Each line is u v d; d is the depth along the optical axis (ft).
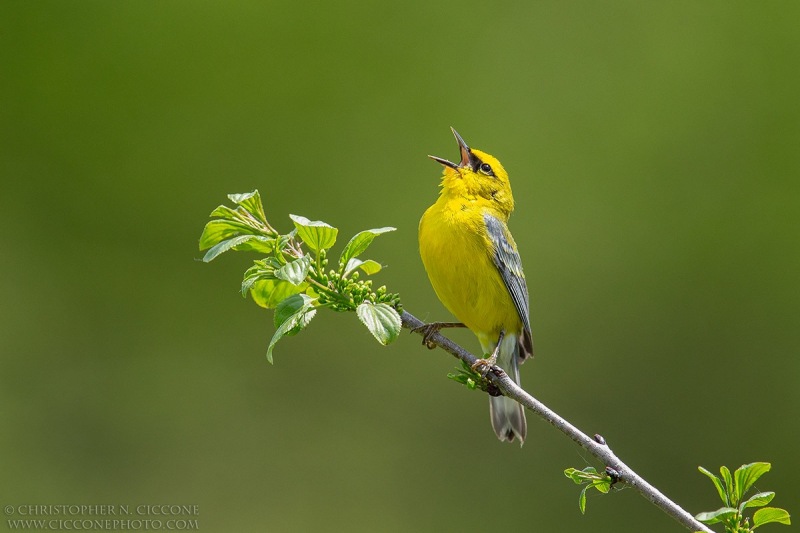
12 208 52.47
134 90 54.75
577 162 57.16
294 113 55.83
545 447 48.75
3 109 53.31
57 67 54.34
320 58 56.90
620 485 18.29
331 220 54.95
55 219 52.70
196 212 53.72
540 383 53.67
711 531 17.04
